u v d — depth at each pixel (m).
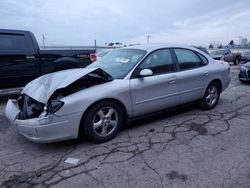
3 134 4.12
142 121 4.59
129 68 4.00
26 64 6.49
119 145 3.58
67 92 3.42
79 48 8.06
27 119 3.28
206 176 2.76
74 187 2.60
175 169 2.91
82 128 3.52
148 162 3.08
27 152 3.43
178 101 4.57
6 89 6.32
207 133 3.98
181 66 4.62
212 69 5.13
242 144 3.56
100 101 3.53
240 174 2.79
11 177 2.80
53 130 3.19
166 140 3.73
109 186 2.61
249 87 8.20
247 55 23.45
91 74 3.66
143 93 3.99
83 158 3.22
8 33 6.18
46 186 2.63
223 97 6.59
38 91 3.54
